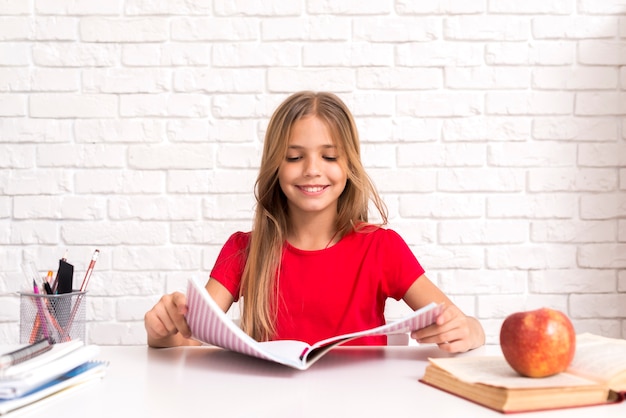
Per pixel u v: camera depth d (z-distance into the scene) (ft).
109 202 7.32
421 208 7.34
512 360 2.76
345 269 5.01
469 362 3.04
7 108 7.30
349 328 4.92
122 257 7.32
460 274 7.36
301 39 7.32
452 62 7.36
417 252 7.34
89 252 7.31
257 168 7.34
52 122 7.31
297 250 5.06
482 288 7.36
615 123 7.37
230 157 7.34
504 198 7.37
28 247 7.30
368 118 7.33
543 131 7.39
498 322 7.37
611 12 7.38
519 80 7.37
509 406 2.52
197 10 7.32
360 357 3.53
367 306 4.99
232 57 7.32
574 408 2.59
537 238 7.39
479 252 7.37
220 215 7.34
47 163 7.31
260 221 5.03
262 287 4.92
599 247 7.38
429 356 3.57
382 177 7.33
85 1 7.30
